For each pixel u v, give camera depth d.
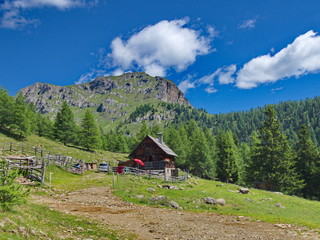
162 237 12.12
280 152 60.41
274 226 15.74
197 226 14.80
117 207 19.47
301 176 63.06
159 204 22.08
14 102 70.31
